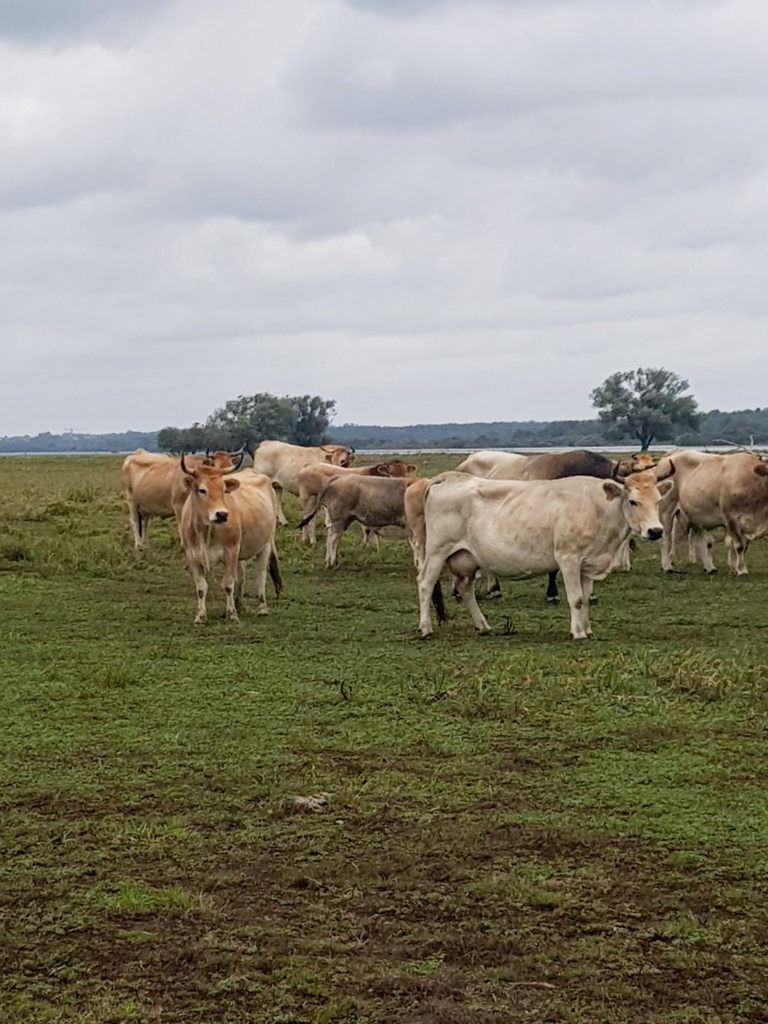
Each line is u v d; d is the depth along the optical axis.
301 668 12.06
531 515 13.65
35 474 51.41
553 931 6.20
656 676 11.42
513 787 8.39
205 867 7.04
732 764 8.85
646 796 8.16
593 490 13.55
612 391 92.56
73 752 9.26
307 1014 5.40
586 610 13.76
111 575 18.75
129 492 21.94
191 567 14.88
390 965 5.84
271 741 9.52
